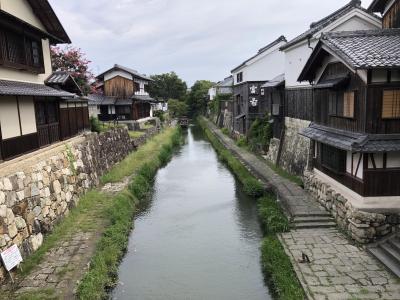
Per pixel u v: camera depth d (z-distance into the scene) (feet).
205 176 87.25
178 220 56.39
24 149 46.50
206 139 166.71
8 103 42.75
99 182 68.18
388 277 31.99
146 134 124.88
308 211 48.06
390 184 39.17
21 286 30.73
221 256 43.42
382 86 36.42
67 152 54.39
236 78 140.26
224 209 60.95
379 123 36.99
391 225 37.96
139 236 50.11
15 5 47.88
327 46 41.11
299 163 66.90
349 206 40.70
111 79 139.44
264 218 51.21
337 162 45.78
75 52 103.81
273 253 38.09
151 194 71.36
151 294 35.06
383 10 54.08
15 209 35.27
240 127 128.26
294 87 70.49
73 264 34.76
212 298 34.19
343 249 37.99
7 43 44.50
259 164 84.02
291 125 73.51
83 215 49.62
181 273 39.34
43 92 47.70
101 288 31.86
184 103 282.77
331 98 47.83
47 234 41.45
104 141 78.18
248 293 34.94
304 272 33.47
